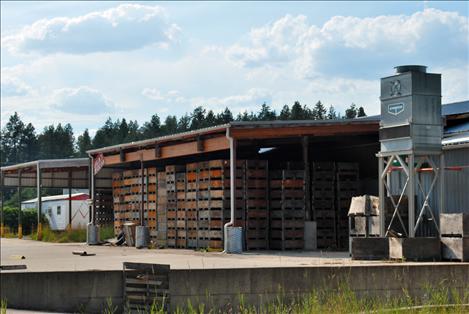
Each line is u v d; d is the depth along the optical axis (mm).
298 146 29703
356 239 19547
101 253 27094
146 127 142875
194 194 28438
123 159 33906
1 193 47688
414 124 19031
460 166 21547
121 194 35156
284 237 26266
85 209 55906
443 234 18781
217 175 27141
